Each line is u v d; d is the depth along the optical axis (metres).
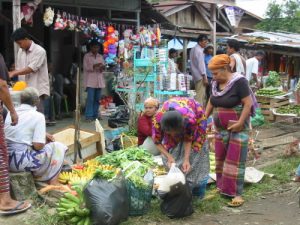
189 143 3.74
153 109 4.89
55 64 9.11
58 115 8.14
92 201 3.35
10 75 5.38
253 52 10.23
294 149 5.77
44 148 4.05
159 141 3.78
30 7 6.80
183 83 6.89
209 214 3.81
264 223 3.65
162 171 4.29
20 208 3.66
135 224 3.52
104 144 5.04
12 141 3.96
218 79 3.96
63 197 3.70
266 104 8.39
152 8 9.55
